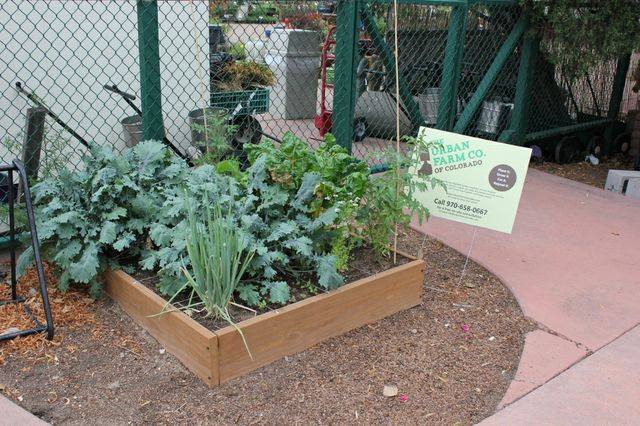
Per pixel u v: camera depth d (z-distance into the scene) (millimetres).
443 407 2906
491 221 4059
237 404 2822
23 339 3176
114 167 3689
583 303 3955
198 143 4516
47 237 3381
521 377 3125
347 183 3721
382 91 7676
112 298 3613
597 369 3227
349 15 5176
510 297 4031
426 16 7051
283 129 7754
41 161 4121
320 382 3021
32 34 5191
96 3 5457
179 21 5848
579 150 8266
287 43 7867
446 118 6371
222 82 6363
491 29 6984
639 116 8484
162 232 3434
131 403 2799
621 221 5578
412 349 3359
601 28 6477
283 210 3717
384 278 3543
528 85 7047
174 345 3102
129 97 4977
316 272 3574
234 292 3367
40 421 2607
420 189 3775
